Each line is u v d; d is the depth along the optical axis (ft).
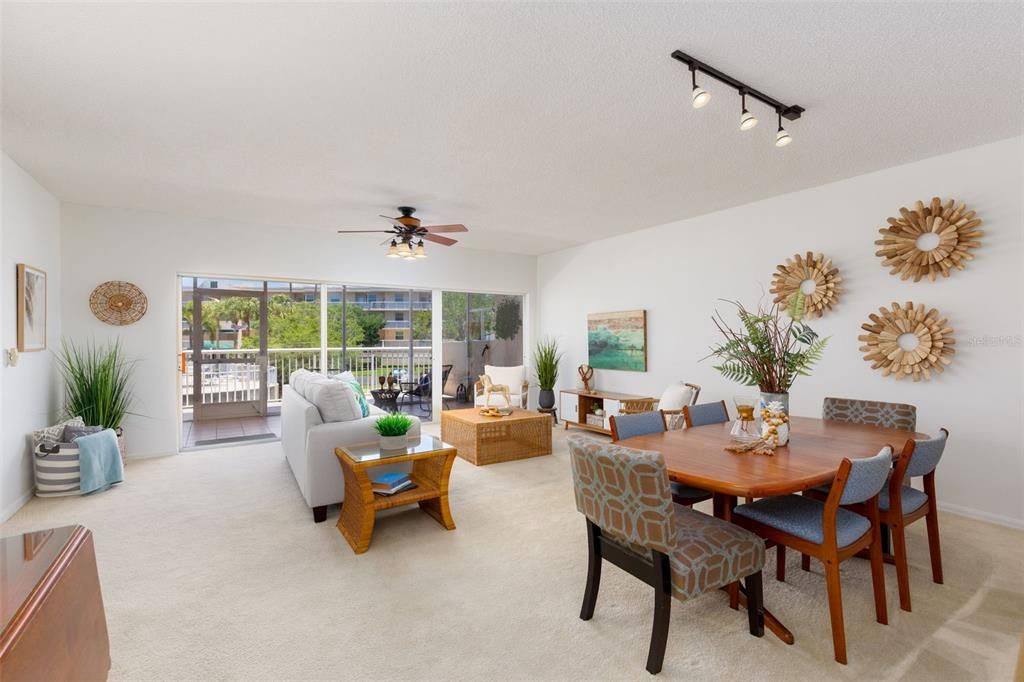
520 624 6.44
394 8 5.80
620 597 7.12
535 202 14.21
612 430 8.36
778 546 7.59
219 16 5.91
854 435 8.10
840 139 9.71
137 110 8.36
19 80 7.35
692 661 5.69
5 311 10.28
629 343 18.42
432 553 8.51
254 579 7.57
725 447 7.31
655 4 5.74
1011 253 9.66
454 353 21.91
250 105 8.23
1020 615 6.57
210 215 15.71
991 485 9.97
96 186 12.57
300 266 17.69
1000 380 9.84
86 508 10.62
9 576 3.02
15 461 10.59
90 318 14.24
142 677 5.40
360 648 5.94
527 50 6.68
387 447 9.48
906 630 6.26
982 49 6.63
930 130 9.29
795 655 5.80
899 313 11.10
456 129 9.21
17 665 2.40
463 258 21.49
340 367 19.58
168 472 13.44
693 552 5.39
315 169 11.36
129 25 6.06
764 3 5.71
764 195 13.57
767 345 7.76
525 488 12.09
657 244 17.39
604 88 7.72
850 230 12.09
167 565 8.02
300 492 11.76
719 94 7.89
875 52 6.72
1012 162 9.62
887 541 8.35
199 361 19.98
